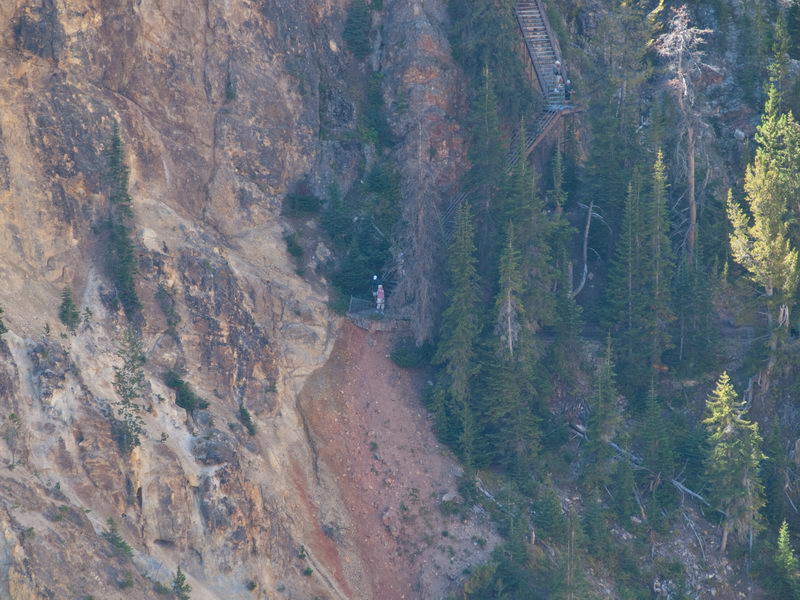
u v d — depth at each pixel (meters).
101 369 111.62
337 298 140.12
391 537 124.25
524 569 119.94
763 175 145.88
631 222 145.75
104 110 125.88
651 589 128.12
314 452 127.19
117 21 130.25
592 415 134.12
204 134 138.62
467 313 134.00
